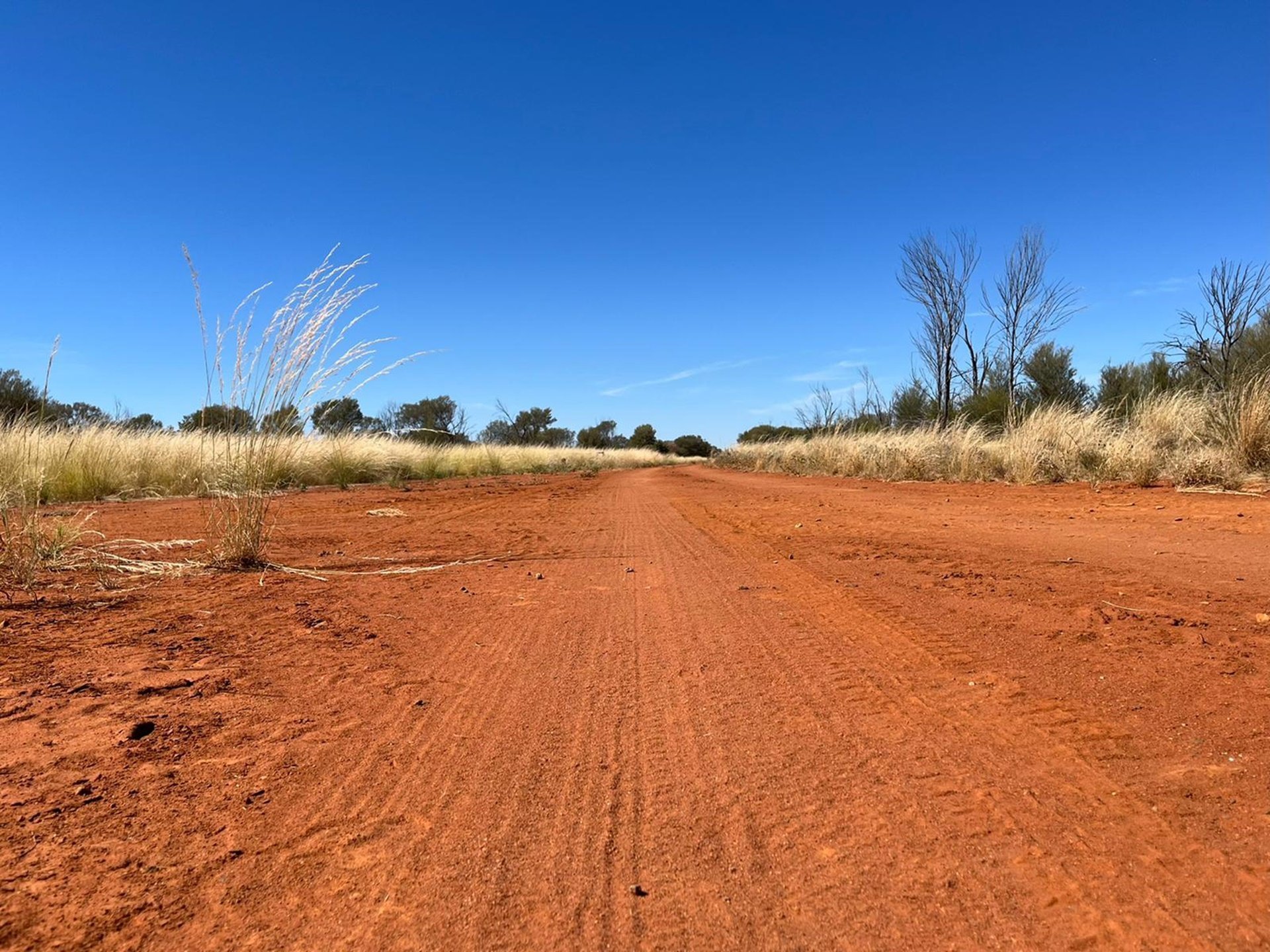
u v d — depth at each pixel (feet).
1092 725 8.60
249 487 19.15
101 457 42.32
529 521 31.55
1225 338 61.67
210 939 5.30
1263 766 7.45
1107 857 6.09
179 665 11.18
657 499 45.11
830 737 8.56
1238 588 14.82
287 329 19.15
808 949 5.14
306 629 13.30
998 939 5.18
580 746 8.53
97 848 6.40
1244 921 5.27
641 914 5.54
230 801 7.26
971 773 7.59
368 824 6.87
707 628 13.28
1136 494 33.63
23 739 8.51
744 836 6.59
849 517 30.32
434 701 9.93
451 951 5.17
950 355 88.94
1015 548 20.71
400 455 79.66
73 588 16.34
